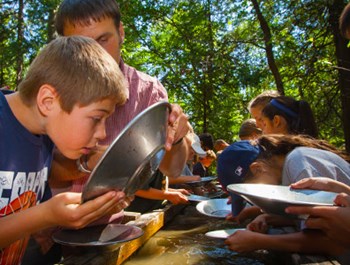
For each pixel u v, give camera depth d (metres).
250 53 11.01
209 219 2.83
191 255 2.00
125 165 1.15
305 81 7.25
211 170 9.00
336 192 1.58
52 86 1.20
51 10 8.42
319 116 7.50
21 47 8.98
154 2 11.71
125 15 11.52
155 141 1.22
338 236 1.39
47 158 1.55
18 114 1.33
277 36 7.39
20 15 9.31
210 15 11.71
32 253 1.82
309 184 1.60
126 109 1.93
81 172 1.76
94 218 1.19
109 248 1.75
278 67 8.87
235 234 1.78
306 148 1.92
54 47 1.26
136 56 13.26
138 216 2.39
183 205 3.18
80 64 1.20
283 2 7.68
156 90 2.14
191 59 11.02
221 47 10.87
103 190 1.17
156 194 2.79
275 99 2.56
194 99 11.96
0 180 1.29
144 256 2.01
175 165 1.72
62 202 1.16
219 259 1.92
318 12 6.58
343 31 2.13
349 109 6.57
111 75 1.25
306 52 7.05
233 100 11.35
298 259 1.57
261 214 2.30
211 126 11.16
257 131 3.85
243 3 10.42
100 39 1.80
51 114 1.23
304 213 1.38
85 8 1.77
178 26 11.96
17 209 1.38
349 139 6.59
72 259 1.68
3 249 1.42
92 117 1.22
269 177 2.07
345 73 6.39
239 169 2.16
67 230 1.60
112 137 1.88
